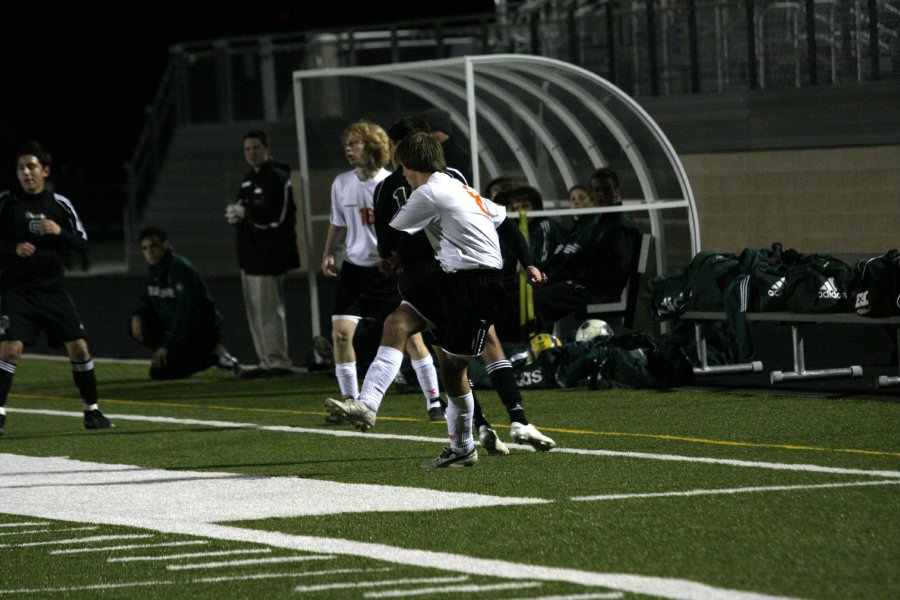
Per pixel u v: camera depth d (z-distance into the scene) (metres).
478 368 36.75
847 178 70.62
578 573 16.80
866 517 19.30
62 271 32.50
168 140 101.62
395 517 20.55
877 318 32.16
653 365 35.66
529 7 90.19
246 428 31.73
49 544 19.89
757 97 74.62
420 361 31.47
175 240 99.88
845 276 33.84
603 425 29.72
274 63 94.50
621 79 79.75
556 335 40.28
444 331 24.34
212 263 98.12
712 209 75.12
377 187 28.23
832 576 16.23
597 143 43.16
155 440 30.33
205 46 98.88
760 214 73.31
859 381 35.53
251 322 43.22
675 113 76.94
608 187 39.94
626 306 40.00
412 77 44.31
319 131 90.94
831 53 72.94
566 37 82.19
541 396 35.09
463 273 24.16
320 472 25.09
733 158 74.38
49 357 53.94
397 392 37.22
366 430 24.89
